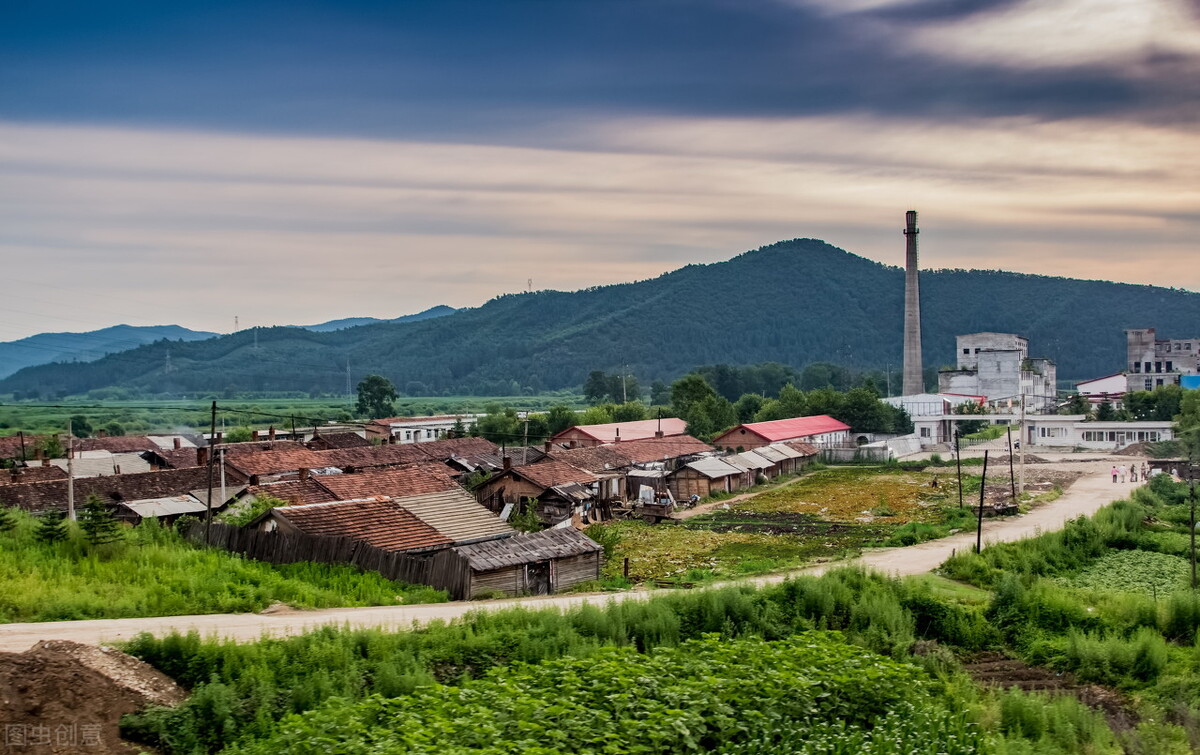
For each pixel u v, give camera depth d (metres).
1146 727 26.19
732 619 32.62
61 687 19.48
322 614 30.86
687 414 117.56
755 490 84.19
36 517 48.28
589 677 23.02
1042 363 162.75
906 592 36.19
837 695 24.56
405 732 18.55
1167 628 34.56
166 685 21.89
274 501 45.88
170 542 38.50
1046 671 32.16
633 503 71.44
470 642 26.39
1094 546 51.56
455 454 79.06
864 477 91.62
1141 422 115.12
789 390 130.00
